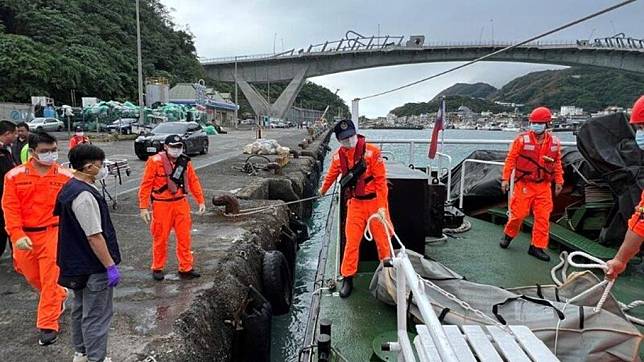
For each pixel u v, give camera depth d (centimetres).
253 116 8725
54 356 331
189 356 346
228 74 8081
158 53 6988
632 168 454
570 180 583
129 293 440
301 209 1197
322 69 6531
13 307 414
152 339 347
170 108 3894
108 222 300
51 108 3462
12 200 339
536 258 493
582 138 501
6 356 330
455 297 303
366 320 360
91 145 296
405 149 1512
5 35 4159
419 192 468
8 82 3928
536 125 471
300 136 3947
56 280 352
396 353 299
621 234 465
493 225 640
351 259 409
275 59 6688
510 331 221
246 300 470
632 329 256
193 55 8488
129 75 5603
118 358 320
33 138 346
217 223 730
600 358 249
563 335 259
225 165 1533
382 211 340
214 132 4169
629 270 443
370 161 401
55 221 354
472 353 201
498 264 473
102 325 298
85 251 288
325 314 371
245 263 557
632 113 261
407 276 211
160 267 474
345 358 305
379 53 5672
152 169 459
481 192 667
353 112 607
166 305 410
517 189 498
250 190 1005
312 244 1062
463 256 498
